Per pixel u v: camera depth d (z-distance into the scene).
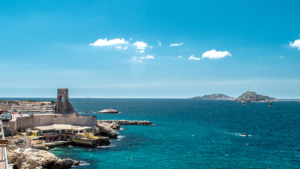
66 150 72.88
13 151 55.16
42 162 50.91
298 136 107.94
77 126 93.00
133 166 59.84
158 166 60.38
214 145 85.44
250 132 118.94
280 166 61.53
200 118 195.88
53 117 93.81
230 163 63.59
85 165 59.22
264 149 79.81
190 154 72.19
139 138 97.44
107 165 59.97
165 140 93.69
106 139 82.75
